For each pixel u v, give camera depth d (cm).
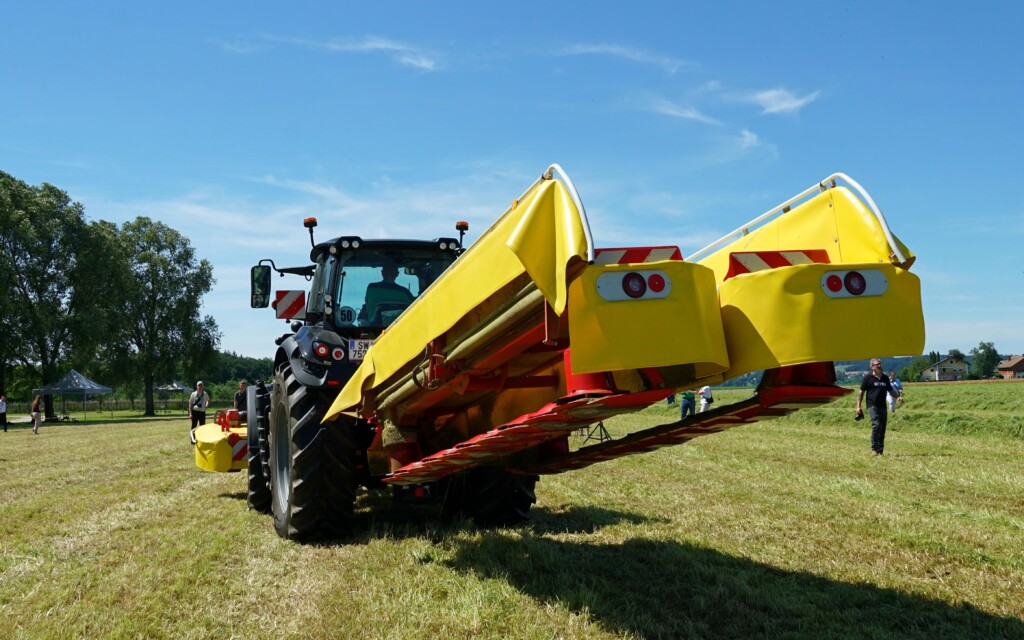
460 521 613
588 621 361
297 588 421
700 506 689
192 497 828
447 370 414
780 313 294
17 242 4834
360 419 578
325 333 589
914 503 704
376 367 494
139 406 7588
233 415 912
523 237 288
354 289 619
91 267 5131
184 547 531
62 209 5169
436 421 539
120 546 545
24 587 439
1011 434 1656
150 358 6081
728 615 372
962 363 11906
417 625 357
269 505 721
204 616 377
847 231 328
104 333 5144
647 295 289
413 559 486
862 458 1144
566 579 427
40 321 4712
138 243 6431
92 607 394
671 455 1173
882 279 299
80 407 7244
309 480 551
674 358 288
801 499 731
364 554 506
